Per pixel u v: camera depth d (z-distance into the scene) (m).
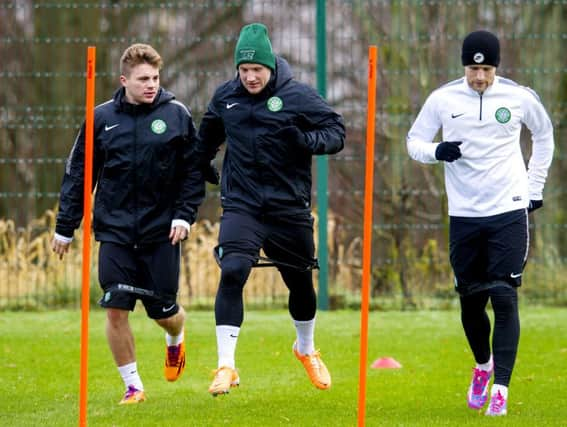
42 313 38.12
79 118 38.31
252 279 38.41
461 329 34.81
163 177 23.31
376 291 38.44
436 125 23.14
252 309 38.38
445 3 37.72
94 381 26.89
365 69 37.97
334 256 38.41
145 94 22.92
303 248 22.91
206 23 38.22
